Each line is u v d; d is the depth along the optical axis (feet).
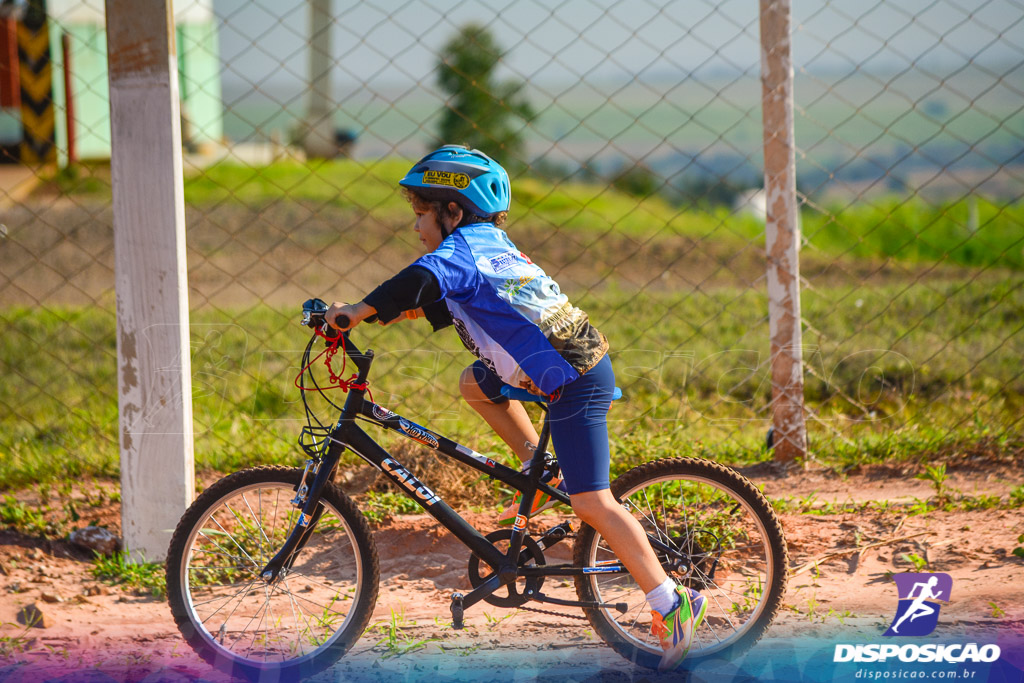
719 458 54.49
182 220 42.14
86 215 149.18
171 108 41.01
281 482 35.14
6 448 58.18
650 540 36.52
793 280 51.88
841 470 52.80
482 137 158.51
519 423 36.06
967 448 55.01
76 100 160.56
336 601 40.22
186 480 43.16
